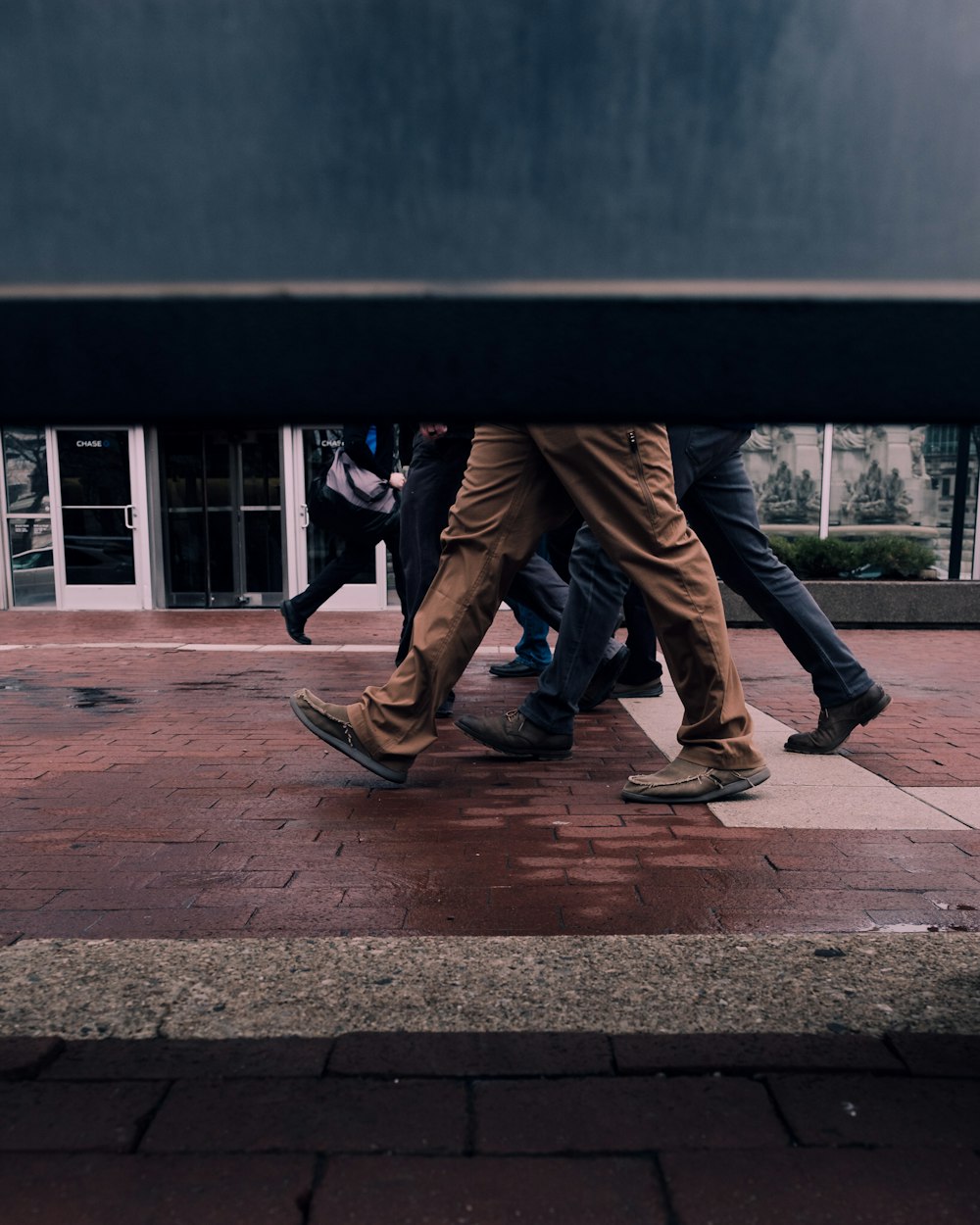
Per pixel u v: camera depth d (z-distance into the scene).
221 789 3.55
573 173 0.69
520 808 3.24
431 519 4.61
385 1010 1.75
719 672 3.27
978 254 0.70
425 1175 1.30
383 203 0.69
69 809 3.27
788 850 2.77
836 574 11.25
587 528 3.83
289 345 0.69
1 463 12.61
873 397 0.71
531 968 1.92
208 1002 1.79
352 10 0.67
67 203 0.68
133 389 0.69
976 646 8.92
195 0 0.67
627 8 0.68
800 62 0.68
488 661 7.42
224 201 0.68
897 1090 1.50
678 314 0.69
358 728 3.45
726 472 3.88
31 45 0.67
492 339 0.69
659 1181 1.29
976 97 0.69
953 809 3.20
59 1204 1.25
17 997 1.81
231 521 12.93
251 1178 1.29
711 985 1.84
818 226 0.69
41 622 11.09
